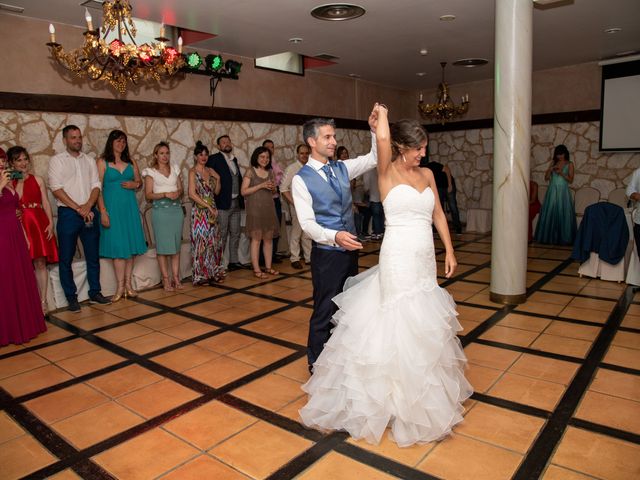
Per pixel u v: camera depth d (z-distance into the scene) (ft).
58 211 15.66
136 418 9.07
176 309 15.93
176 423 8.82
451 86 34.04
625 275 17.84
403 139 8.11
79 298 16.74
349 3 15.78
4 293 12.73
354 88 30.30
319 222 9.17
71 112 17.51
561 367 10.75
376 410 7.90
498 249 15.47
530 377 10.28
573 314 14.40
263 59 24.41
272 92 25.03
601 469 7.14
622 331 12.89
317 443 8.07
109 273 17.43
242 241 22.39
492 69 28.22
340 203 9.24
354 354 8.02
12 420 9.15
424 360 7.82
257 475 7.25
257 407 9.34
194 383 10.46
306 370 10.99
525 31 14.33
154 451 7.97
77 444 8.27
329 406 8.46
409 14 17.15
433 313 8.01
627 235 17.51
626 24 19.44
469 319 14.14
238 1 15.16
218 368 11.21
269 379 10.56
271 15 16.74
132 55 12.39
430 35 20.08
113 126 18.78
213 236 18.97
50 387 10.48
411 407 7.75
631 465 7.22
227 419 8.93
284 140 25.76
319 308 9.61
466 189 34.63
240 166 23.62
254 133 24.17
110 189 16.42
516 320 13.96
